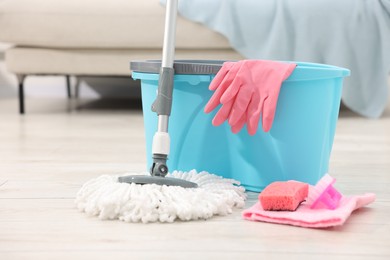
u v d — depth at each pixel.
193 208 0.95
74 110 2.94
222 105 1.17
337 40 2.44
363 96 2.51
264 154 1.18
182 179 1.06
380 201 1.13
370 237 0.89
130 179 1.02
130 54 2.59
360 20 2.45
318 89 1.13
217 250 0.82
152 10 2.52
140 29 2.53
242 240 0.87
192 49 2.54
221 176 1.20
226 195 1.06
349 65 2.47
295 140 1.15
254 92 1.12
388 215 1.02
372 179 1.35
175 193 0.98
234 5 2.48
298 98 1.13
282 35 2.44
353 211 1.05
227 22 2.46
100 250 0.82
